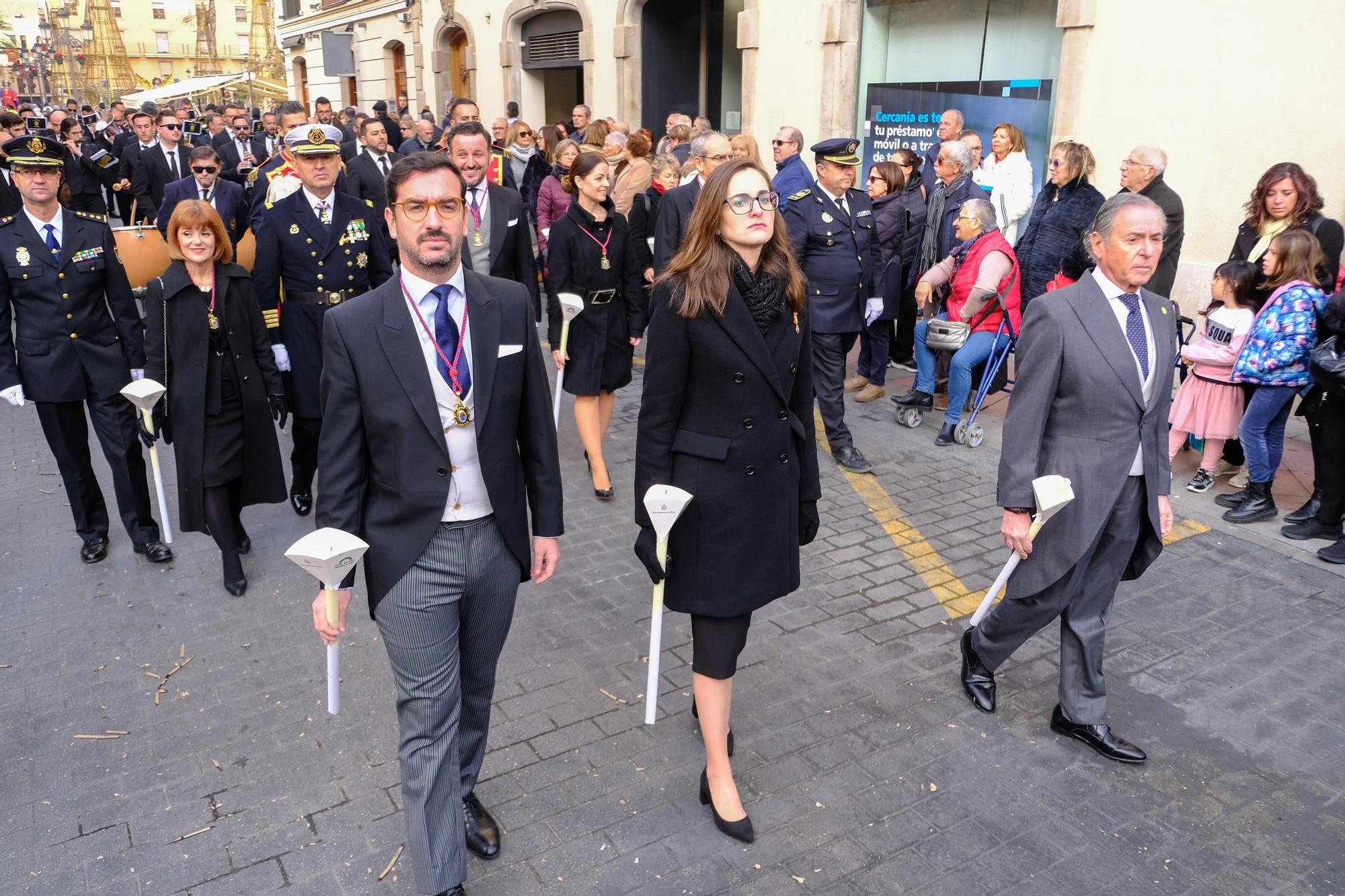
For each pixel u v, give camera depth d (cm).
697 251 280
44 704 374
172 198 814
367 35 2309
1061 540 327
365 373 251
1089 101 842
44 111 3325
